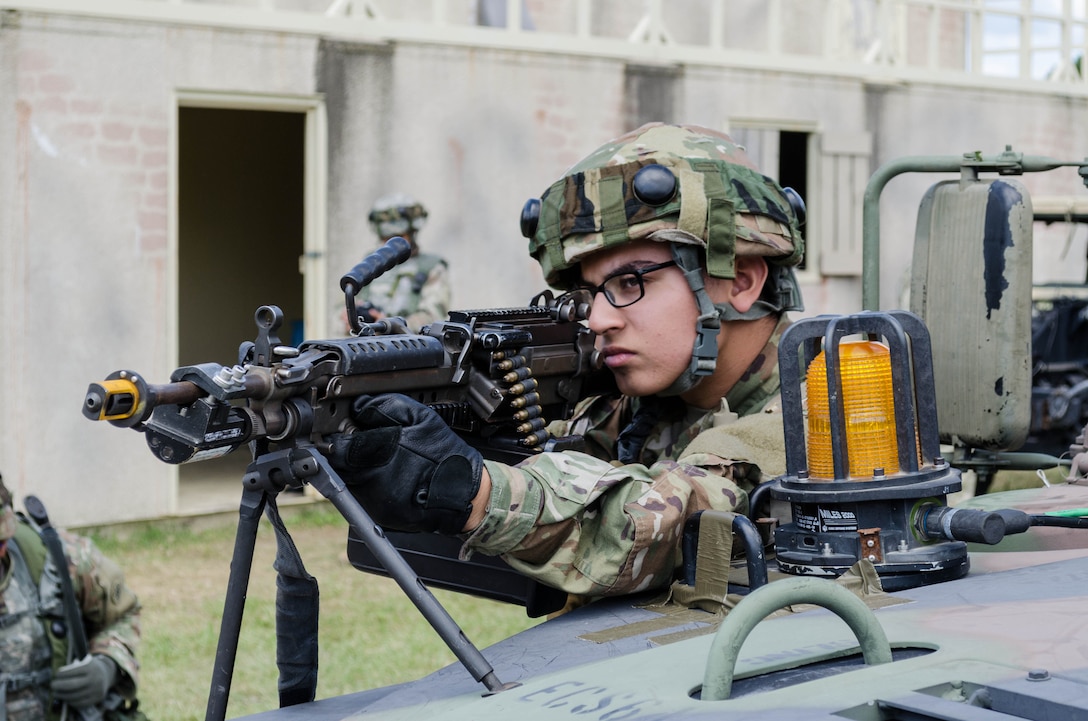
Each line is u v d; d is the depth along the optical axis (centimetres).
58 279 1230
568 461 272
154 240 1273
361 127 1398
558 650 249
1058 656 197
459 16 1541
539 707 207
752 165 326
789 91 1739
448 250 1445
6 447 1209
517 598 289
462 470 246
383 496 239
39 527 495
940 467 276
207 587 1079
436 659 877
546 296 347
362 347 247
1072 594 237
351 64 1390
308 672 269
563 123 1524
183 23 1288
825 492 268
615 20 1830
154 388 218
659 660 221
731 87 1680
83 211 1241
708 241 305
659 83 1609
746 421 315
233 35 1320
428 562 305
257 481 238
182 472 1574
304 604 266
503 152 1483
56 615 484
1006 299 368
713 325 312
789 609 254
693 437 336
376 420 244
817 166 1777
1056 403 945
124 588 515
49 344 1227
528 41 1495
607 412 360
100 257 1249
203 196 1948
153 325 1275
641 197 302
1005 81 1956
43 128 1222
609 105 1562
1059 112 2030
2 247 1207
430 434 243
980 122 1930
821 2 2044
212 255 1958
